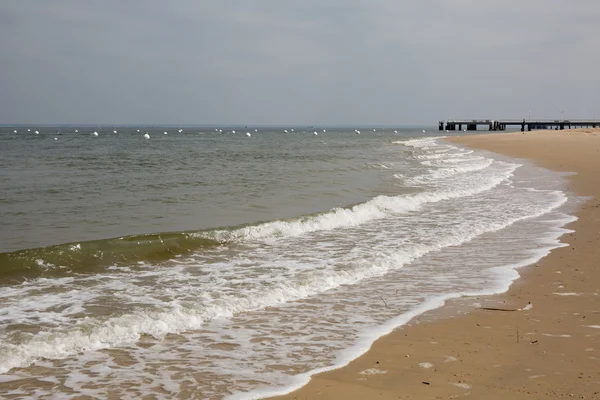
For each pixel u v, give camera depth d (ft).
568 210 52.90
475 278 29.84
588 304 24.84
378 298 26.35
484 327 22.03
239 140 265.95
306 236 41.14
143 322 22.08
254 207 52.16
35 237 37.73
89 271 30.30
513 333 21.24
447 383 16.75
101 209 49.37
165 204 52.85
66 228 40.93
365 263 32.68
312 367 18.22
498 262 33.35
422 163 107.45
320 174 82.94
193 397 16.03
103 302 24.93
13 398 15.90
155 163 103.09
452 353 19.30
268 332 21.71
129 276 29.60
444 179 79.97
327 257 34.37
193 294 26.37
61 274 29.50
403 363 18.47
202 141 246.68
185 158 118.83
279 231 41.65
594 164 99.50
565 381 16.74
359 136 369.30
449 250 36.94
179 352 19.58
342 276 30.09
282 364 18.49
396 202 55.26
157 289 27.17
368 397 15.85
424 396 15.85
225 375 17.61
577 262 32.73
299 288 27.78
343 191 64.34
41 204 51.31
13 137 287.28
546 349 19.47
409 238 40.42
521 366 17.99
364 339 20.88
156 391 16.44
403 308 24.75
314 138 312.71
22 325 21.68
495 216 50.08
